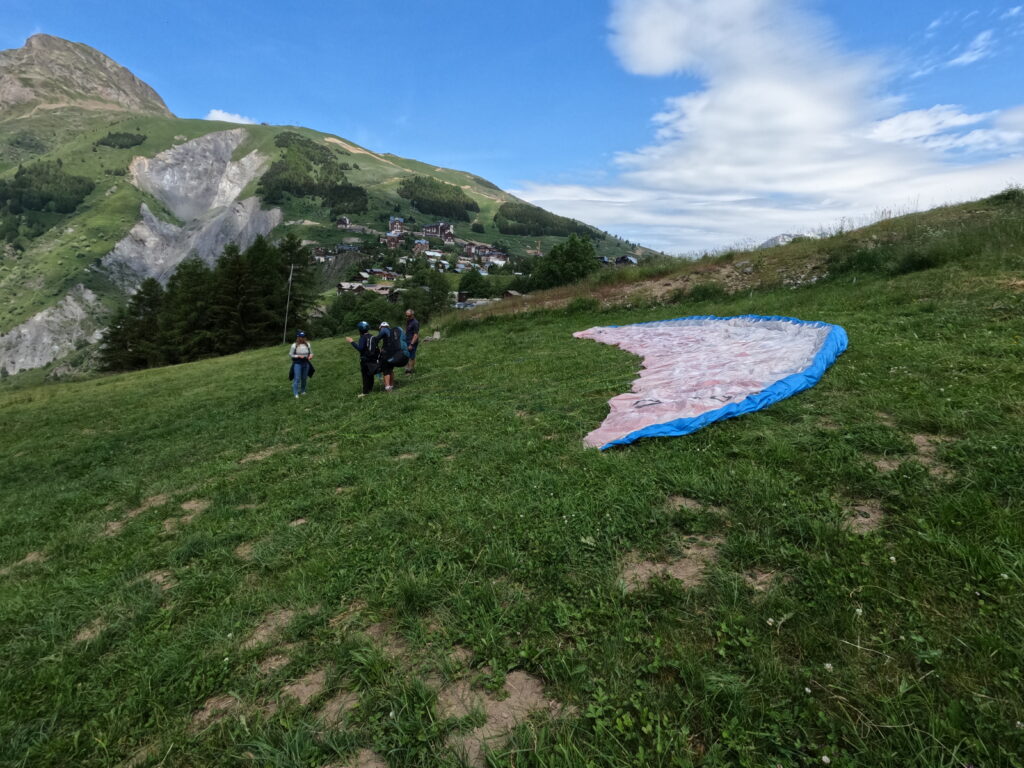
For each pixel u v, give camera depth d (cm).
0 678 301
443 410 813
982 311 768
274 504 537
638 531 339
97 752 232
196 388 1838
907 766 166
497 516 394
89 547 530
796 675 208
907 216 1852
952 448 368
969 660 199
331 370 1700
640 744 187
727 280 1814
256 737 221
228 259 4497
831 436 429
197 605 354
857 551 277
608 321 1709
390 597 311
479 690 232
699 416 519
